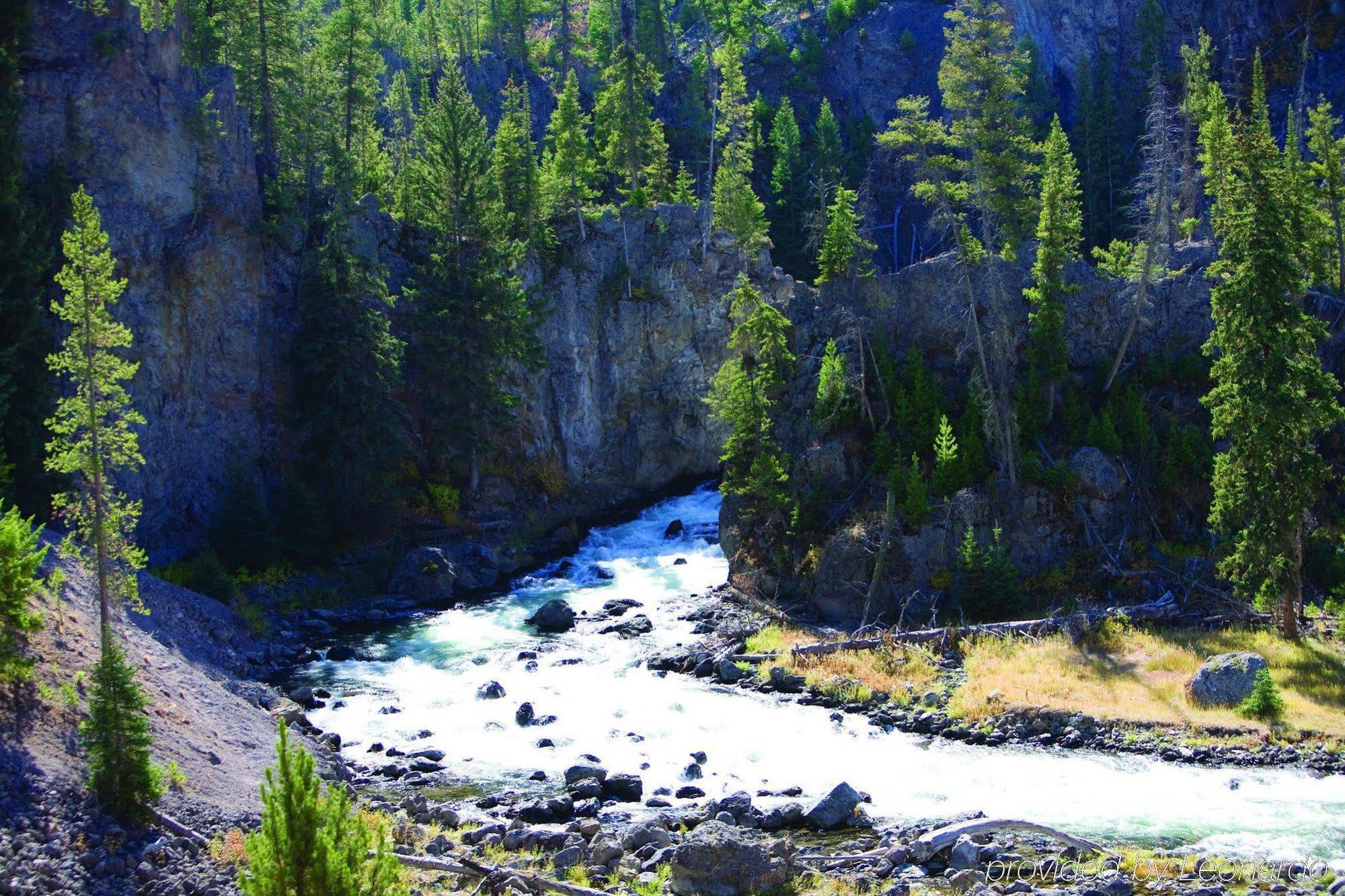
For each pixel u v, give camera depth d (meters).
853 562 43.25
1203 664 32.75
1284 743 29.00
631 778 27.16
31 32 46.44
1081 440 45.78
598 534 63.28
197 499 51.78
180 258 51.41
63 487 39.00
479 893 20.08
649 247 74.31
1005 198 50.69
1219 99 59.81
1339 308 48.12
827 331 52.59
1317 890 20.55
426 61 114.69
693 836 21.58
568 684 37.44
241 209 55.72
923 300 51.66
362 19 66.75
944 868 22.30
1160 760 28.86
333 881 13.64
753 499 48.88
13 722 20.58
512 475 66.06
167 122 51.00
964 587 40.66
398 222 68.50
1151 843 23.25
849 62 125.50
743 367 50.75
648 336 73.38
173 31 52.62
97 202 47.81
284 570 49.94
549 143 89.25
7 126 42.50
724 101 83.44
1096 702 32.16
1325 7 115.25
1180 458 44.41
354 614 47.09
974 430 45.69
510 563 56.47
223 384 53.97
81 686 23.44
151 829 19.97
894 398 48.59
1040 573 42.28
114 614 28.94
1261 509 35.41
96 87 48.12
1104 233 94.00
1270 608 36.88
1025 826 22.75
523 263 69.06
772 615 44.38
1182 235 60.97
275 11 62.16
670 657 39.78
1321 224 49.16
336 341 54.00
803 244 92.50
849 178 104.56
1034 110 106.44
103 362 22.36
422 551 52.09
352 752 30.45
